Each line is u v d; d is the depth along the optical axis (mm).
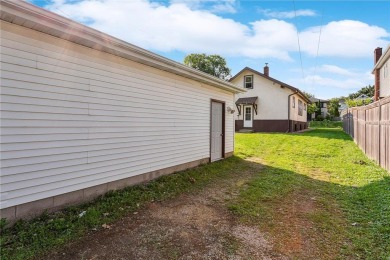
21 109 3301
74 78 3994
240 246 3115
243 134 18203
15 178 3258
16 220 3275
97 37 4000
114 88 4734
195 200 4816
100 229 3428
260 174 7078
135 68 5234
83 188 4184
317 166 8133
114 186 4789
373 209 4203
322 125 35625
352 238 3299
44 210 3598
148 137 5656
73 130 3994
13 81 3209
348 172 7121
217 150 9016
